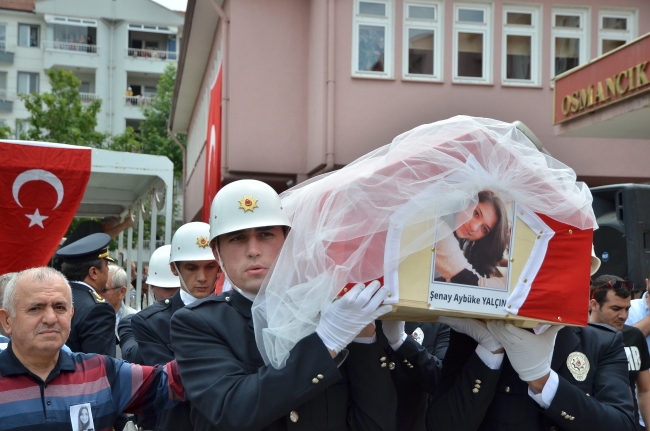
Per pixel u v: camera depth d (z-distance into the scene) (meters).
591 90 7.40
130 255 9.14
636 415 4.25
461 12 11.94
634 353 4.07
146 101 36.09
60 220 5.82
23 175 5.72
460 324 2.51
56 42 35.62
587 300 2.35
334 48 11.51
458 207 2.21
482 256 2.25
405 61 11.75
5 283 2.81
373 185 2.20
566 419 2.41
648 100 6.60
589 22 12.12
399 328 2.78
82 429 2.61
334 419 2.42
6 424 2.52
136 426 4.24
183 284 4.14
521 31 12.09
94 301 4.29
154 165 6.67
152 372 2.80
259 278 2.41
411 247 2.18
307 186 2.68
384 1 11.71
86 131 23.39
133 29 36.66
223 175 12.36
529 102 12.05
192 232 4.14
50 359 2.63
